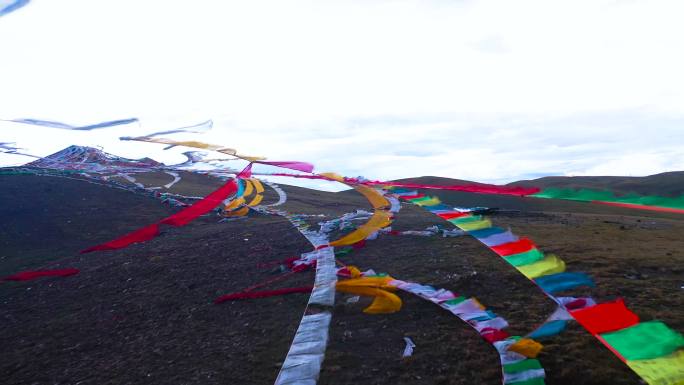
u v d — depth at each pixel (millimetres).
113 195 26609
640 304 7355
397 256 11867
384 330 7316
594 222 17219
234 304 9336
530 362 5684
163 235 18469
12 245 19172
